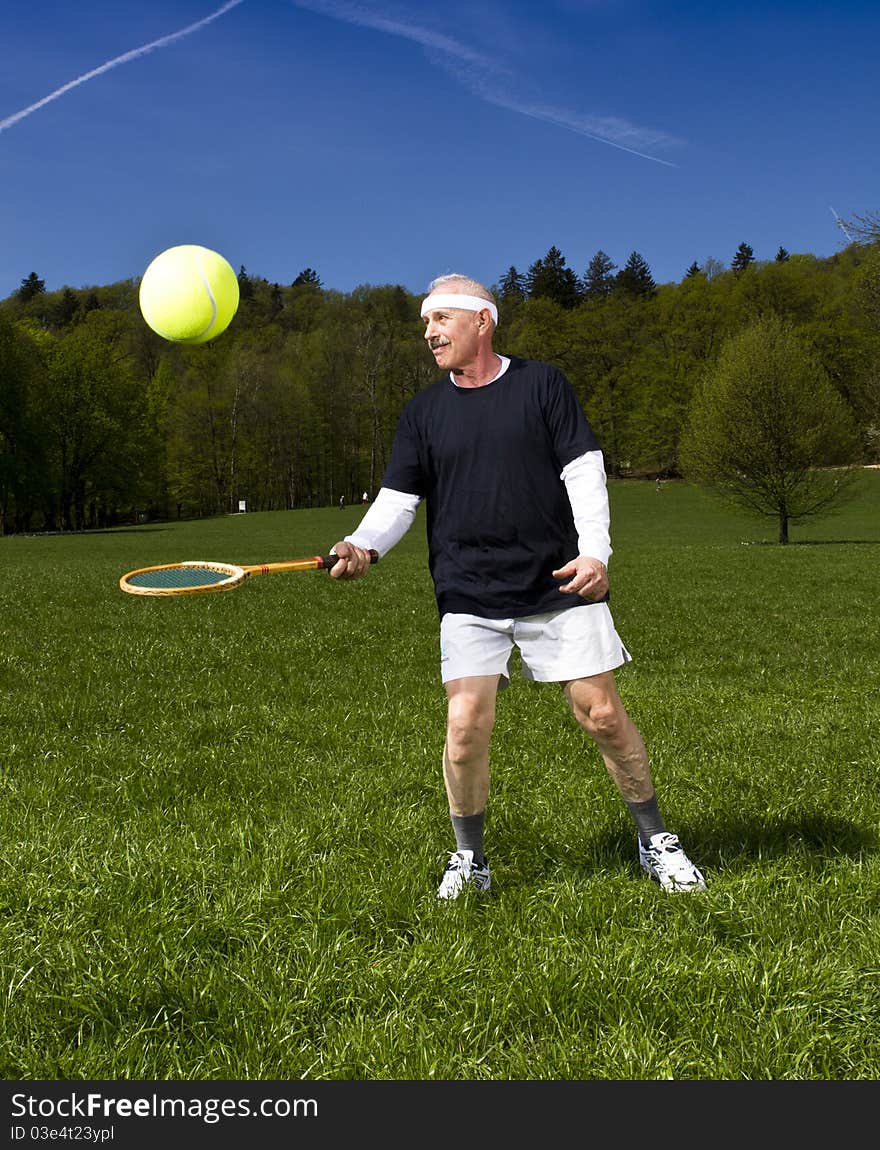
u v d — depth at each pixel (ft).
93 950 11.39
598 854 14.83
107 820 16.40
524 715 25.16
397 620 46.75
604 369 340.18
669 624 47.01
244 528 224.94
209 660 34.71
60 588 59.11
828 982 10.46
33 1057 9.50
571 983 10.62
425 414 13.43
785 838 15.29
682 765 20.38
